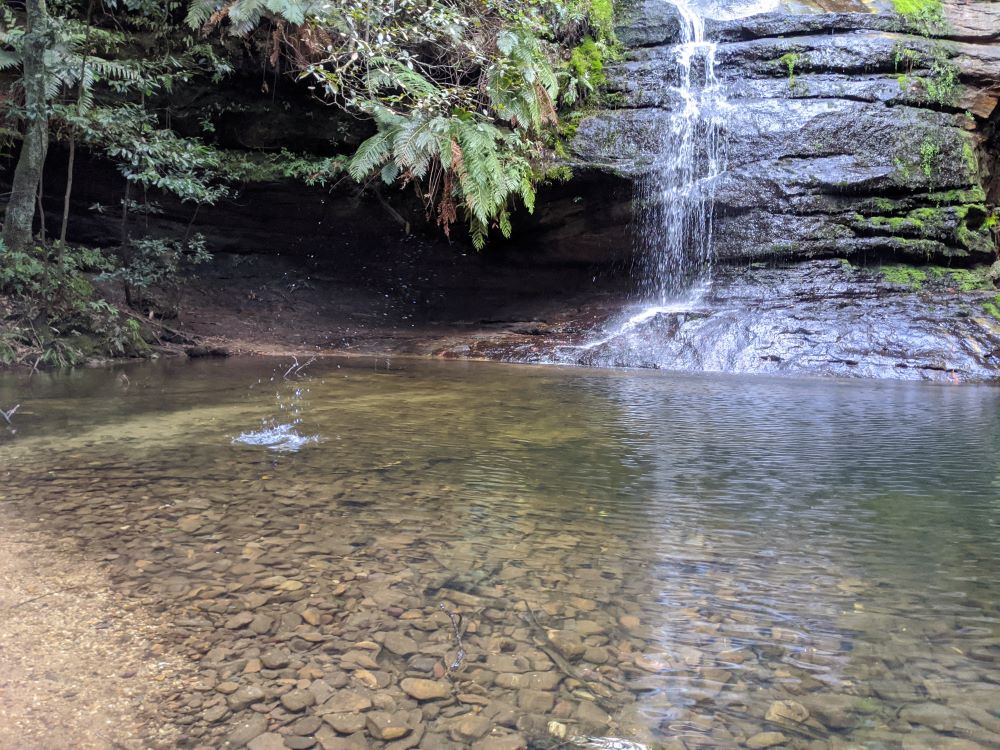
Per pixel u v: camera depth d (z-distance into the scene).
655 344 7.53
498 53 7.11
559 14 9.07
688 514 2.38
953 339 6.86
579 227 10.04
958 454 3.26
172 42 8.38
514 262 10.97
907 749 1.20
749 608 1.69
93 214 9.59
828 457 3.18
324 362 7.36
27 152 7.07
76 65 6.89
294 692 1.38
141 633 1.58
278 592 1.79
